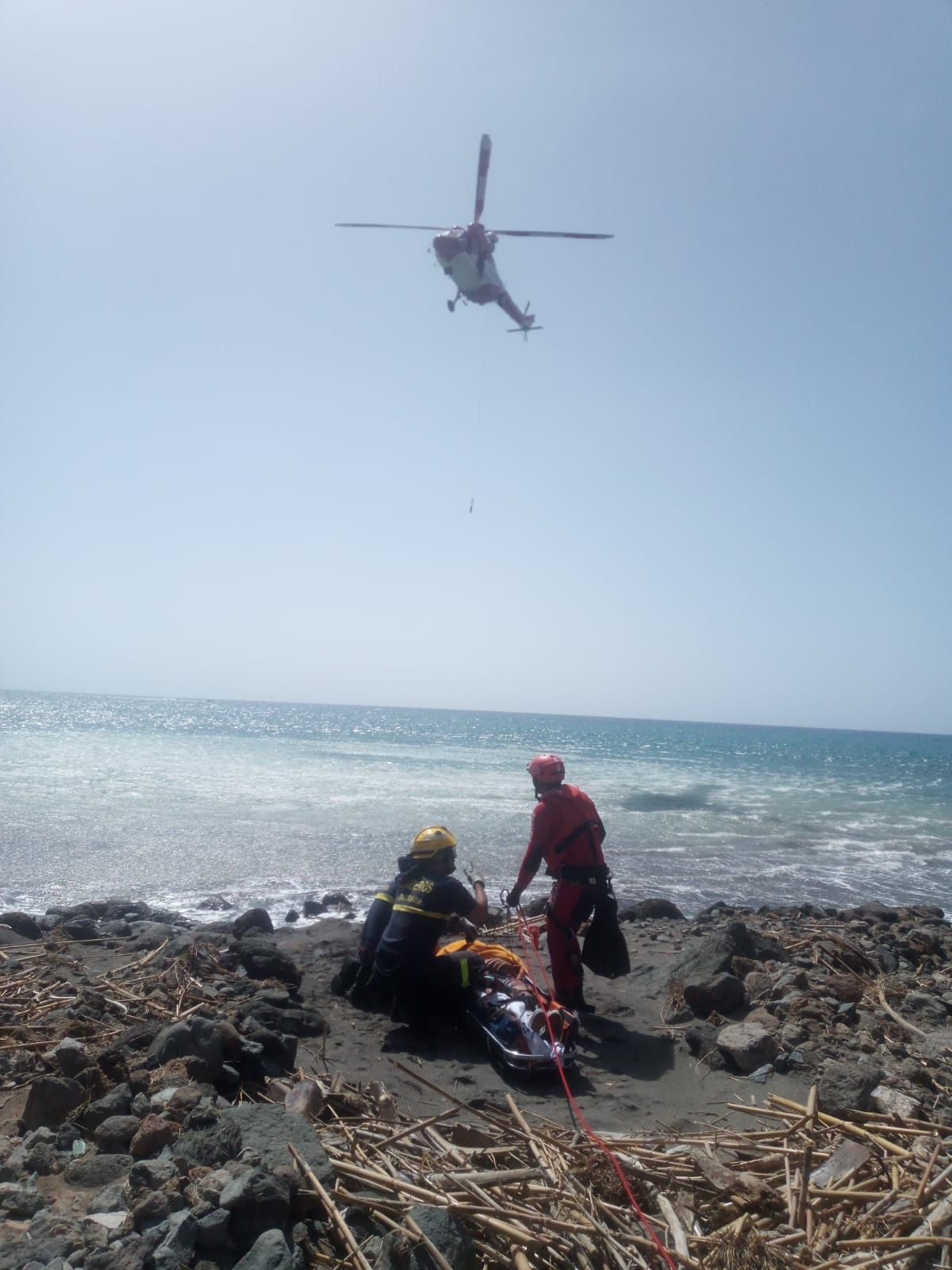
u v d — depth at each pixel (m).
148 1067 4.46
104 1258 3.01
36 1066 4.59
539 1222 3.33
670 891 13.93
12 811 17.06
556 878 6.37
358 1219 3.35
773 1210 3.53
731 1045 5.52
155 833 15.70
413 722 108.62
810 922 10.85
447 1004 5.93
